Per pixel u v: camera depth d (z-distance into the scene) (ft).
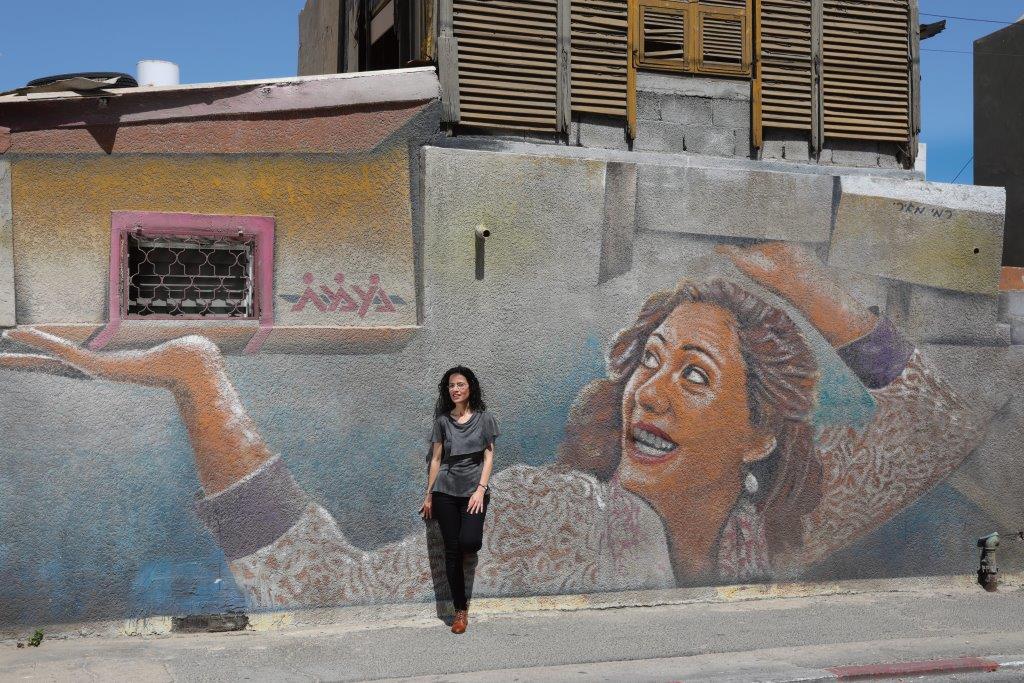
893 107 25.76
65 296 19.65
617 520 22.71
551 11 23.17
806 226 24.18
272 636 20.04
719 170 23.57
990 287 25.66
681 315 23.25
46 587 19.39
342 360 20.98
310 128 20.92
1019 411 25.94
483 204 21.86
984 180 31.96
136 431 19.86
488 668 18.20
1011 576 25.73
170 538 20.01
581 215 22.54
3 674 17.28
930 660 19.16
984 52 32.09
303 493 20.71
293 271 20.79
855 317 24.52
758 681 17.76
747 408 23.65
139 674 17.42
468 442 20.74
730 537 23.49
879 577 24.62
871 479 24.58
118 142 19.94
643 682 17.51
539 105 22.94
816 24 25.14
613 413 22.70
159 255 20.43
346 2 33.27
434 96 21.59
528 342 22.13
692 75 24.30
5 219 19.38
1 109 19.43
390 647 19.44
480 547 20.58
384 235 21.29
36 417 19.40
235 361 20.40
